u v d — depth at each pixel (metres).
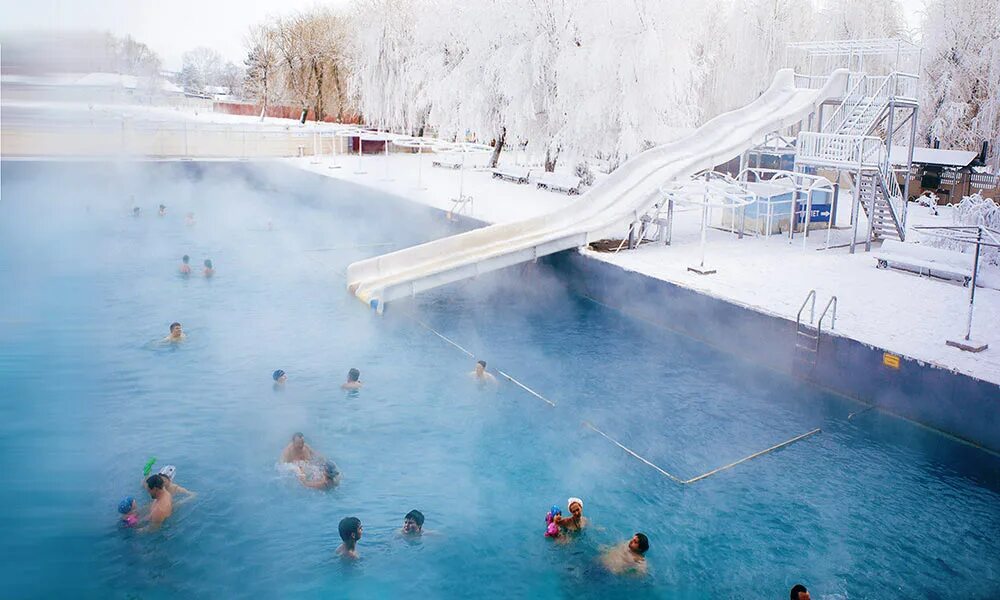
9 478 7.45
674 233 21.02
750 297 14.03
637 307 16.19
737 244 19.45
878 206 19.00
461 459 10.12
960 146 30.62
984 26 29.94
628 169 20.31
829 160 18.67
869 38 34.16
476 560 7.97
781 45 34.03
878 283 15.27
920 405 10.92
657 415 11.65
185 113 45.91
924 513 9.14
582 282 17.80
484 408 11.73
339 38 54.78
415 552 8.06
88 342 12.21
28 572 6.72
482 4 29.17
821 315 12.28
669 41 23.95
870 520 8.99
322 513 8.67
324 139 42.38
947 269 15.45
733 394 12.41
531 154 29.70
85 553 7.34
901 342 11.59
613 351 14.40
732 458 10.36
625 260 17.25
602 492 9.43
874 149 18.52
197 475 9.24
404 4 41.47
